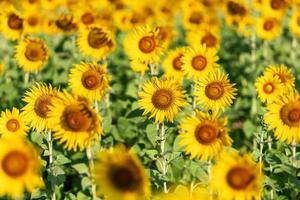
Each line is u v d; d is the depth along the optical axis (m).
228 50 5.57
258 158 3.06
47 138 2.88
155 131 3.06
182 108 3.33
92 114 2.46
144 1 5.55
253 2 4.81
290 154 3.00
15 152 2.28
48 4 5.06
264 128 3.00
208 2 5.62
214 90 2.92
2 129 2.87
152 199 2.73
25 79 4.02
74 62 4.44
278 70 3.12
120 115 3.96
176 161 2.96
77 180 3.26
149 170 2.86
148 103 2.94
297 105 2.81
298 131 2.80
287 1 4.72
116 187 2.20
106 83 3.04
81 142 2.46
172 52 3.48
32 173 2.28
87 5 4.91
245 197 2.34
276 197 2.98
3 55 5.21
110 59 4.85
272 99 3.04
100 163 2.21
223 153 2.39
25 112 2.86
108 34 3.60
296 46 5.54
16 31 4.07
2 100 4.29
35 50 3.59
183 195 2.43
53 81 4.18
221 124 2.59
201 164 2.79
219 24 5.58
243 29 4.93
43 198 2.93
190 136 2.60
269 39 4.71
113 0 5.48
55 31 4.49
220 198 2.41
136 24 5.22
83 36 3.62
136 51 3.29
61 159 2.91
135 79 4.26
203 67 3.19
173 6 5.70
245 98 4.45
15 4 5.22
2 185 2.27
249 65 4.92
